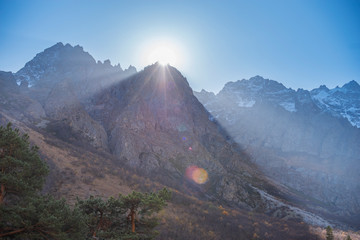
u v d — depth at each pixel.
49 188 44.72
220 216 65.12
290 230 71.38
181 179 96.88
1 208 16.12
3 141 18.80
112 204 24.06
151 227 25.70
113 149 100.31
